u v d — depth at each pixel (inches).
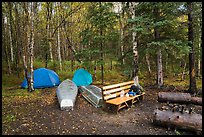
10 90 507.8
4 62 832.3
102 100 351.6
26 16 470.6
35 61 900.0
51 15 765.3
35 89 511.2
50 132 247.9
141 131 249.4
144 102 382.9
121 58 551.5
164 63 639.8
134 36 484.4
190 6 416.2
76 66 860.0
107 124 275.0
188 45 434.6
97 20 514.0
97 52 521.7
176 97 360.2
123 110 336.2
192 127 235.6
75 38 970.7
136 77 447.8
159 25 419.2
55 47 1013.8
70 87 443.2
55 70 779.4
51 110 340.5
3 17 770.2
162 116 255.6
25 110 341.1
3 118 299.1
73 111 334.6
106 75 737.0
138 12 499.2
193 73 438.0
